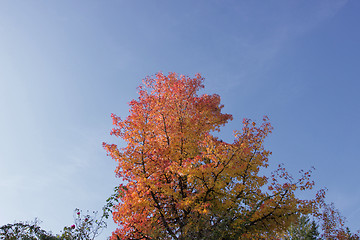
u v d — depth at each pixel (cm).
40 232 988
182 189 1134
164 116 1177
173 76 1269
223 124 1287
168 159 1126
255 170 1098
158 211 1095
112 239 1032
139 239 1057
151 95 1197
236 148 1047
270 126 1103
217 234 970
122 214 1045
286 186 1055
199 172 1028
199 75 1284
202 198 1068
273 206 1034
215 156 1056
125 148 1096
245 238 1010
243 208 1080
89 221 1056
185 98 1218
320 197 1046
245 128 1108
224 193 1064
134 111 1151
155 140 1130
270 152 1099
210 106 1257
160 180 1117
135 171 1090
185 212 1085
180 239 981
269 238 1059
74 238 1014
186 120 1184
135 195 1045
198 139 1188
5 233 940
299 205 1043
